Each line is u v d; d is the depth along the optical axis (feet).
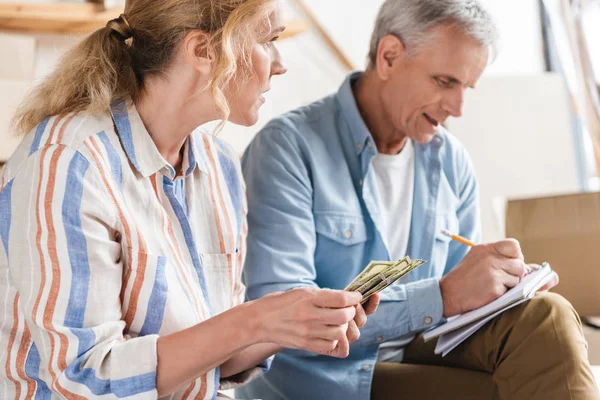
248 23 4.89
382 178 7.22
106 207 4.63
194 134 5.58
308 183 6.88
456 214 7.65
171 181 5.11
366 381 6.43
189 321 4.92
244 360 5.60
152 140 5.03
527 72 14.43
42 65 11.06
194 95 4.99
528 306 5.99
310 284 6.51
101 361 4.46
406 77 6.87
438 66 6.73
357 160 7.11
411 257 7.16
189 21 4.89
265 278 6.52
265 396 6.93
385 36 6.93
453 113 6.90
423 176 7.35
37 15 10.76
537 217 8.61
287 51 12.86
